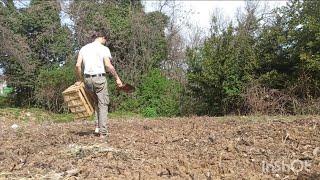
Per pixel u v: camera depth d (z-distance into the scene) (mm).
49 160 5324
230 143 6113
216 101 18859
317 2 17656
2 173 4719
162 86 24688
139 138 7043
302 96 16797
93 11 27188
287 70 18031
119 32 26375
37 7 27719
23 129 10359
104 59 7305
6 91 29750
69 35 27750
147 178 4234
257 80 17406
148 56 26781
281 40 17516
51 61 28109
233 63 18109
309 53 16469
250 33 19609
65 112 24609
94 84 7250
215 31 20141
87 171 4613
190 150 5777
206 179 4148
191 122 10125
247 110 17266
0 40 24672
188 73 19344
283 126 7816
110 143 6582
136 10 28391
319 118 9688
